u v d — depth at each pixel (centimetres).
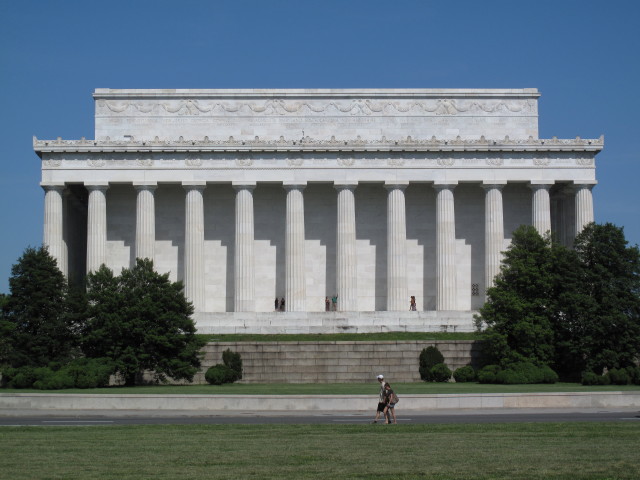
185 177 12206
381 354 9725
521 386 8519
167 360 9031
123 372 8956
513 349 9506
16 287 9250
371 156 12256
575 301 9312
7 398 6912
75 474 3925
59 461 4259
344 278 12169
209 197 12825
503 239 12731
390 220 12269
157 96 12725
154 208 12662
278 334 10631
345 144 12194
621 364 9219
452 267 12275
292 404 6738
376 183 12475
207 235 12800
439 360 9606
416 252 12838
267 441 4872
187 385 9169
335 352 9719
